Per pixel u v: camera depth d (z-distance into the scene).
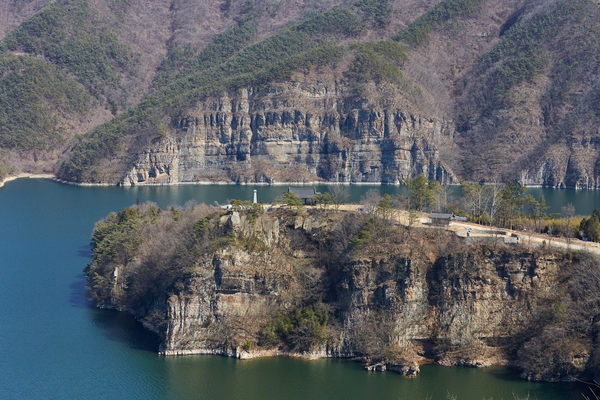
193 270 154.25
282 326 151.50
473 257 149.88
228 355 149.62
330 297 157.12
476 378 138.00
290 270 160.00
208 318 153.38
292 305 155.38
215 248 156.75
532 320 146.50
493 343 146.62
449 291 148.75
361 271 150.75
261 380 138.62
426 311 149.50
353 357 148.12
